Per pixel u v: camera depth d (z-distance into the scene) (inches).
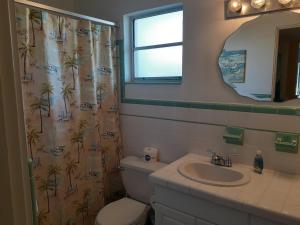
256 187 55.4
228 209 52.1
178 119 80.5
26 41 63.9
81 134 81.4
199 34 72.9
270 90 63.6
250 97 66.5
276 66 62.1
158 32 85.7
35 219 21.1
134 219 72.7
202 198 55.1
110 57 89.3
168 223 62.6
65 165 76.3
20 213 17.7
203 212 55.9
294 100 60.7
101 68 87.4
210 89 73.2
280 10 60.0
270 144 64.9
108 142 92.5
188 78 77.0
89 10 98.7
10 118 16.6
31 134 67.4
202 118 75.4
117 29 91.0
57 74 72.1
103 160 91.5
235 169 66.1
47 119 70.3
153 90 85.5
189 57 75.9
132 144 94.5
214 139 73.9
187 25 74.8
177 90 79.9
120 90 94.0
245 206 48.7
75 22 77.0
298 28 58.3
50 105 70.4
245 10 64.3
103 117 90.5
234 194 52.1
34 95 67.3
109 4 91.9
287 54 60.3
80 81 81.3
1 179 16.5
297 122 60.6
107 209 77.6
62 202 75.6
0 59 15.8
